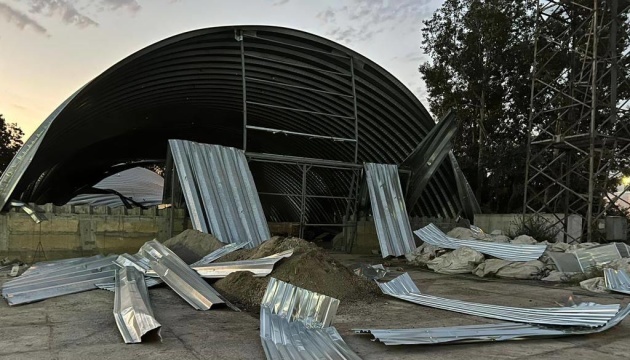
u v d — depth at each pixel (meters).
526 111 25.55
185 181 13.13
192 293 7.45
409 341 4.95
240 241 13.10
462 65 26.28
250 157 15.04
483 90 26.33
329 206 24.88
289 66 16.89
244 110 14.98
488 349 4.97
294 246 8.92
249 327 5.77
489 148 25.62
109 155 25.59
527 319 6.12
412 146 18.69
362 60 16.98
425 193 20.48
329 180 23.52
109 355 4.56
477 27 25.84
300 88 17.11
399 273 12.04
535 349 4.98
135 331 5.27
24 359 4.39
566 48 17.11
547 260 11.52
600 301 7.96
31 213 12.00
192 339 5.19
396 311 7.01
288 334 5.16
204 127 23.31
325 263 8.27
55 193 24.83
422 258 13.62
